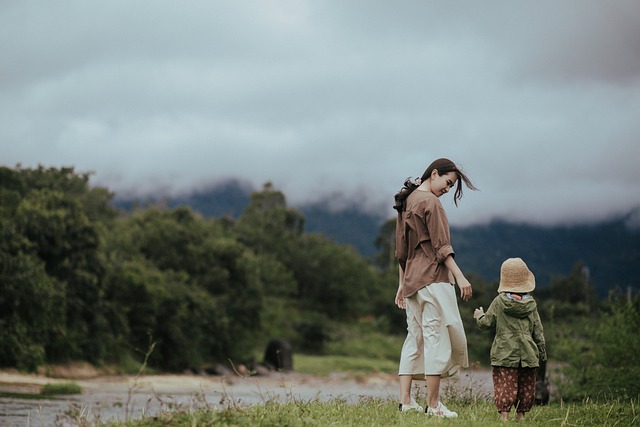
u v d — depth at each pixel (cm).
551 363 1612
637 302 1573
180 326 5078
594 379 1388
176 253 5984
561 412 792
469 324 4881
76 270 3988
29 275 3491
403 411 723
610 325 1518
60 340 3731
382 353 8400
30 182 5634
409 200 759
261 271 9662
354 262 12450
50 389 2542
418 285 731
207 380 4091
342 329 9494
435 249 725
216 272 6006
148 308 4794
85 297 4059
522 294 709
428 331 726
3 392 2367
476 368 1036
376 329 9819
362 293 11769
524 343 702
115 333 4394
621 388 1335
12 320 3422
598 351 1478
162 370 4906
